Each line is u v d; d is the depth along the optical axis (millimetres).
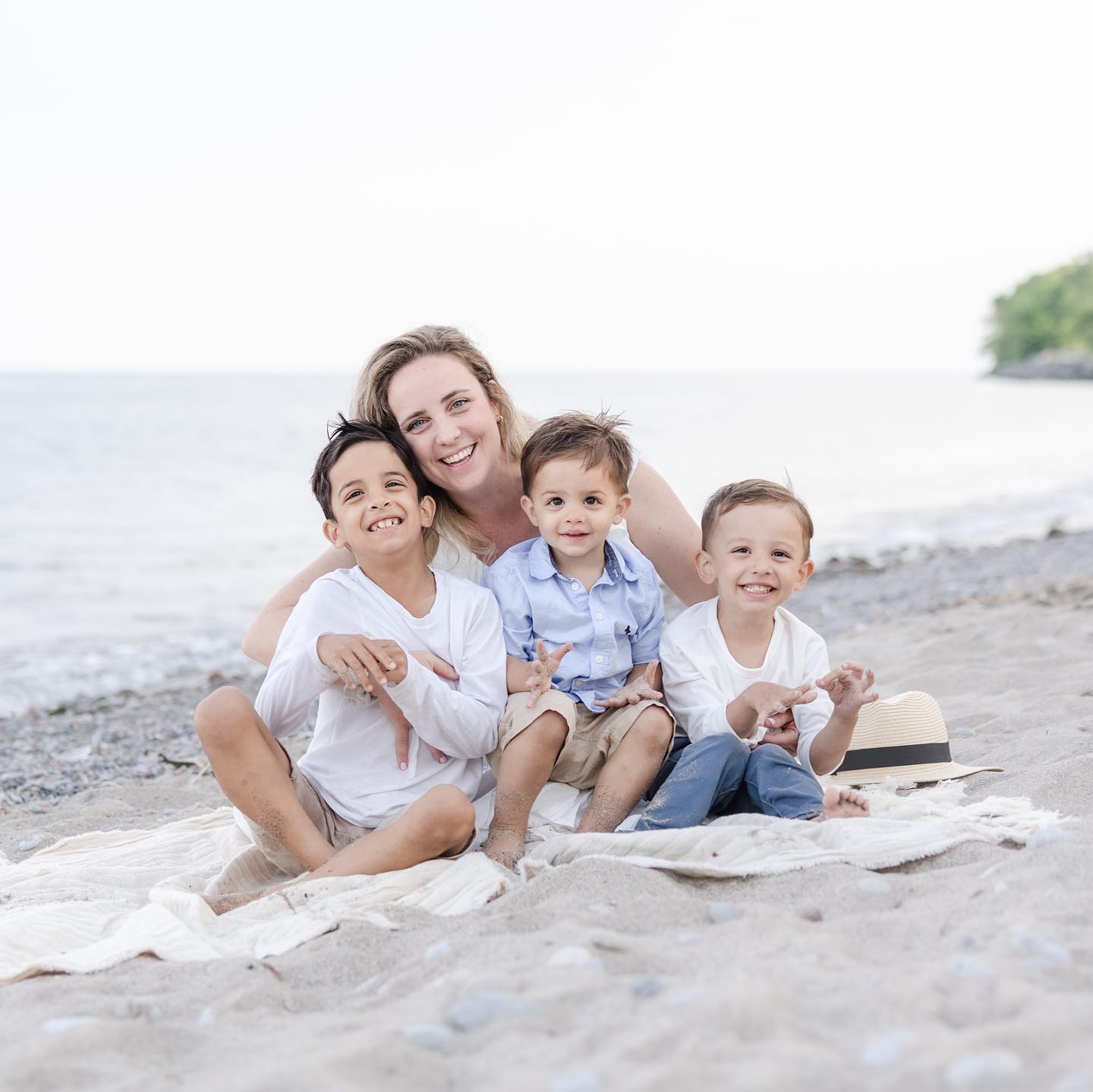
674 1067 1486
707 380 149875
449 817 2779
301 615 3137
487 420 3541
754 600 3254
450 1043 1728
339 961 2256
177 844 3564
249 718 2844
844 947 1980
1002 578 10188
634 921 2252
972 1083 1383
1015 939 1848
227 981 2154
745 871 2516
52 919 2605
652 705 3137
